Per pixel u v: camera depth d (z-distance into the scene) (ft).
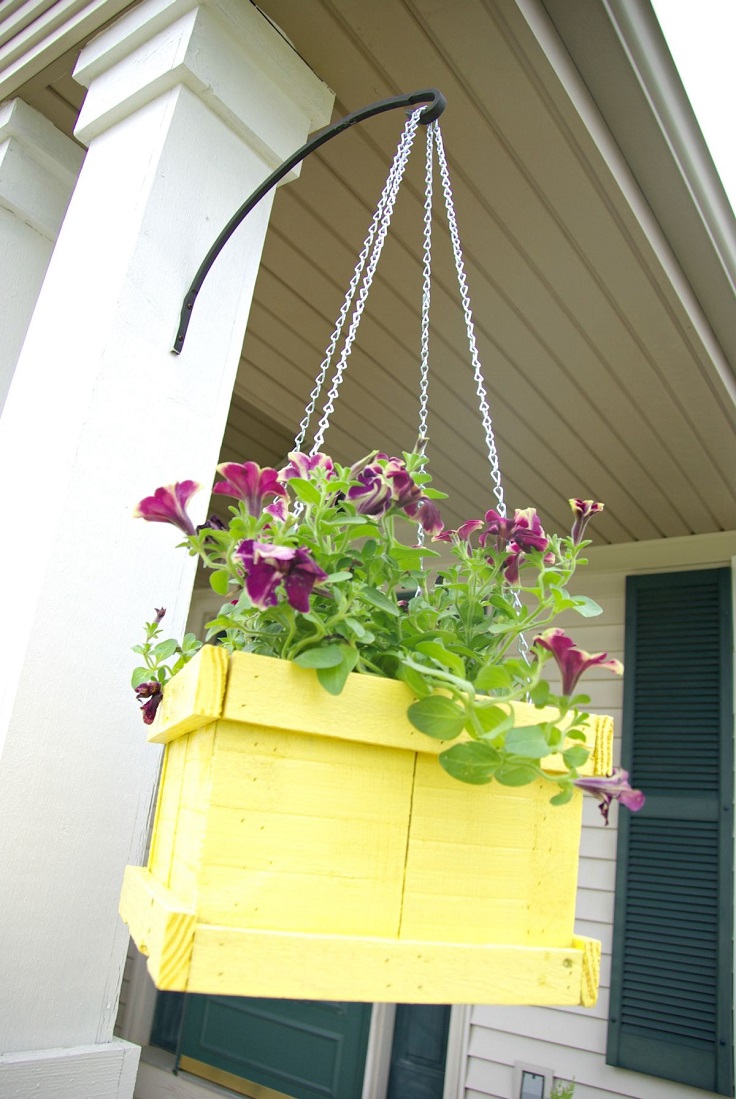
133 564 3.60
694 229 5.98
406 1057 10.57
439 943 2.34
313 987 2.11
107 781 3.40
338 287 7.16
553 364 7.47
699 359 6.96
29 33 5.25
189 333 3.99
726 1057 8.08
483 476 9.92
